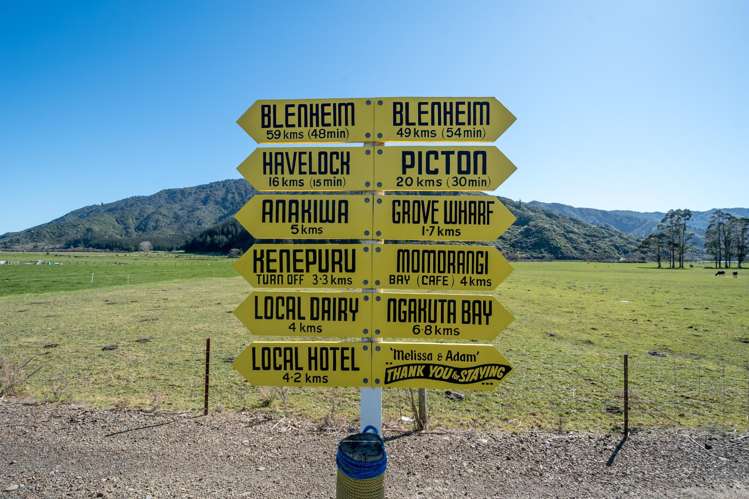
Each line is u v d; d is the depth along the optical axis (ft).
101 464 14.69
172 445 16.24
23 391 23.86
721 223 382.42
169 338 48.70
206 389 20.89
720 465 15.08
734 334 54.90
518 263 406.00
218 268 226.79
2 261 314.96
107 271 199.00
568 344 47.93
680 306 84.48
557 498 12.92
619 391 30.22
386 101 12.10
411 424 19.83
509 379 33.30
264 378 12.40
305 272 12.29
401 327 12.21
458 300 12.07
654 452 16.16
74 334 50.90
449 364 12.13
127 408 20.86
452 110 12.03
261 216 12.32
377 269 12.17
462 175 11.93
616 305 85.87
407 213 12.09
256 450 15.93
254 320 12.41
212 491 13.07
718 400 28.22
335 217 12.16
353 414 23.39
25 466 14.46
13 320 60.90
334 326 12.30
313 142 12.25
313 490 13.20
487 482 13.84
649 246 429.79
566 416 24.79
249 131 12.33
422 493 13.15
